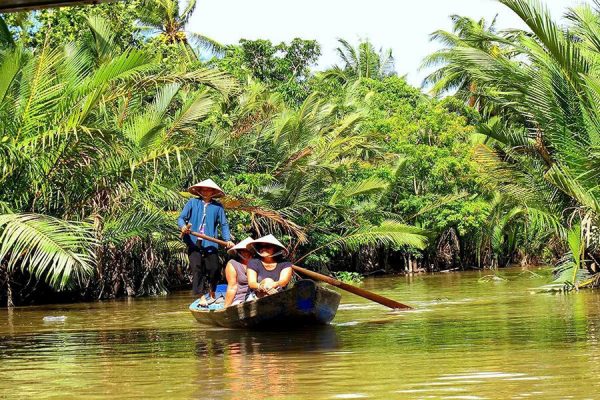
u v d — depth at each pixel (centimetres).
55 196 2089
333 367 820
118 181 2147
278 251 1266
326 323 1265
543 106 2030
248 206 2566
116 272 2391
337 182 3303
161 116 2319
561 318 1234
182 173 2380
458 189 3819
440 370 779
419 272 3922
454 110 4312
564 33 2084
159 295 2436
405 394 673
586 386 680
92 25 2511
